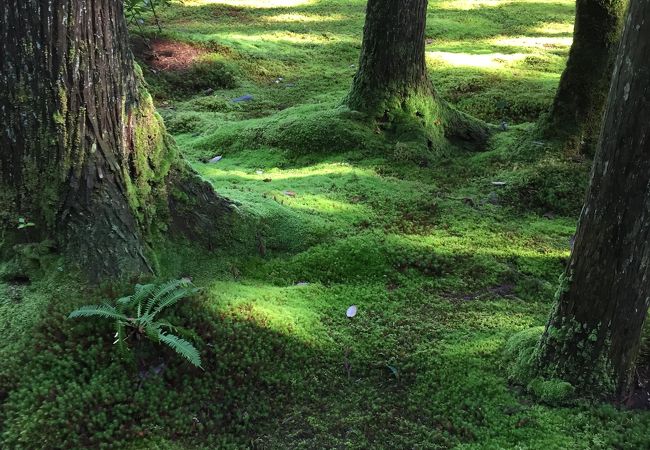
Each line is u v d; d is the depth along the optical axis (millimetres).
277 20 11406
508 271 4008
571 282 2711
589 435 2643
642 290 2566
